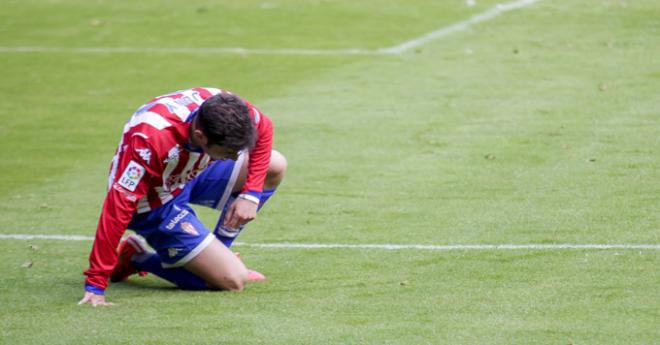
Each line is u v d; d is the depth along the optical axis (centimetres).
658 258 1708
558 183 2245
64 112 3256
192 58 4075
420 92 3309
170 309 1525
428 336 1375
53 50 4347
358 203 2177
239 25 4756
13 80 3784
